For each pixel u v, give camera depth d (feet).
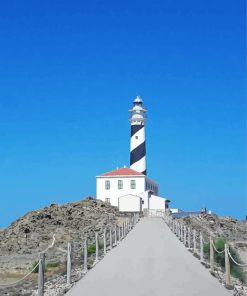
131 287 76.38
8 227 245.86
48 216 248.73
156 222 232.73
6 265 171.01
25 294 81.51
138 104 348.38
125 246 135.54
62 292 74.23
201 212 303.68
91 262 107.76
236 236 248.11
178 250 124.88
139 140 344.69
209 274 88.69
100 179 314.96
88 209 266.16
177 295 70.08
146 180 318.86
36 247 215.10
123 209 291.58
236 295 71.05
